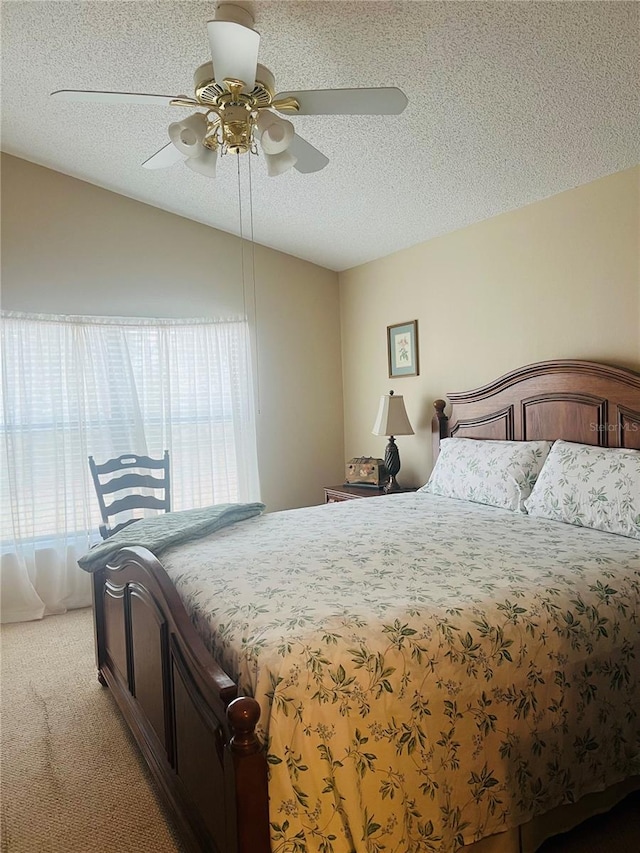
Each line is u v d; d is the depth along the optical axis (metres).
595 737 1.81
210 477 4.52
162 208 4.38
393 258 4.51
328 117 2.76
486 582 1.90
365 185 3.48
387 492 4.09
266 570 2.10
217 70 1.76
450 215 3.71
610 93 2.38
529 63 2.25
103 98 1.93
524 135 2.74
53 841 1.93
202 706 1.58
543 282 3.34
